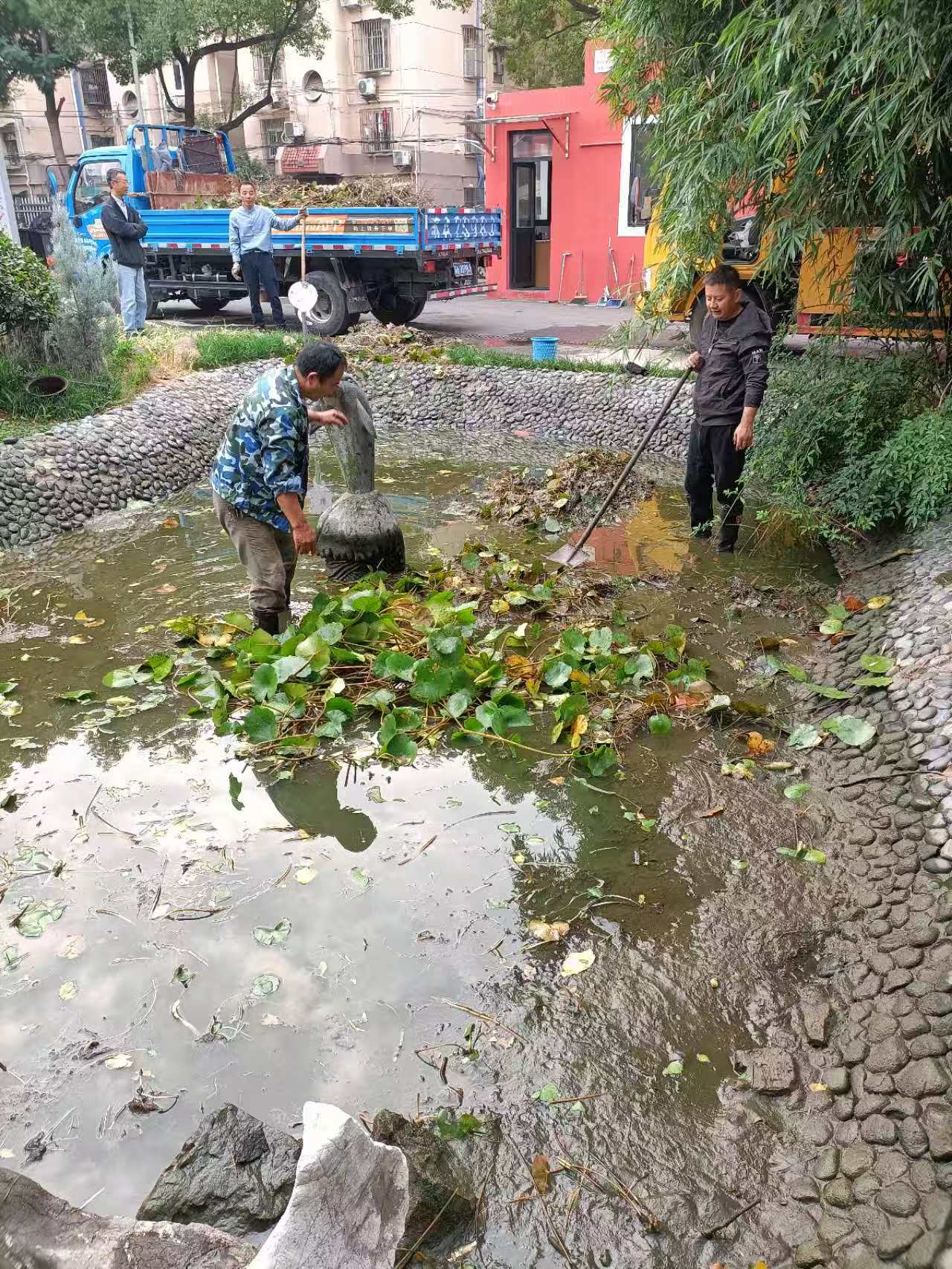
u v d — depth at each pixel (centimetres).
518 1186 223
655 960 289
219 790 379
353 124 2970
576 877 326
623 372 959
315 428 493
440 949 295
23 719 429
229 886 324
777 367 694
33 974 285
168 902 315
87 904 315
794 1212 216
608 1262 207
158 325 1369
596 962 288
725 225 645
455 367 1040
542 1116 241
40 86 2377
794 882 319
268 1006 273
